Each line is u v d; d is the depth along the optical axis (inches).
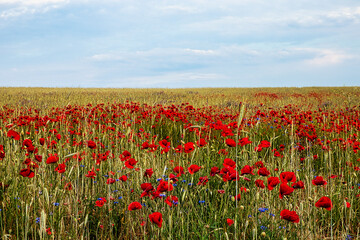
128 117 342.0
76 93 888.3
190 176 142.7
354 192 149.9
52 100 630.5
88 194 138.9
